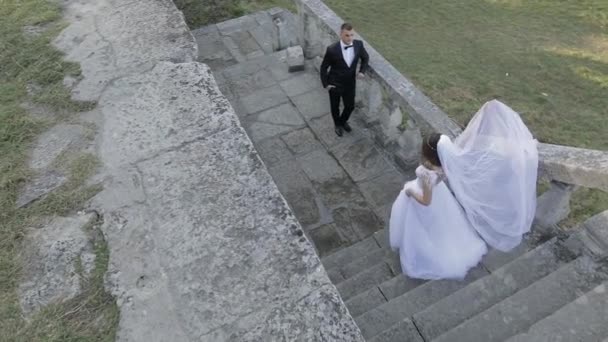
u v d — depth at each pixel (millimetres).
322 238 5004
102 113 3502
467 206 3861
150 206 2850
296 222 2719
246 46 8430
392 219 4277
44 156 3193
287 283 2453
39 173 3078
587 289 3535
